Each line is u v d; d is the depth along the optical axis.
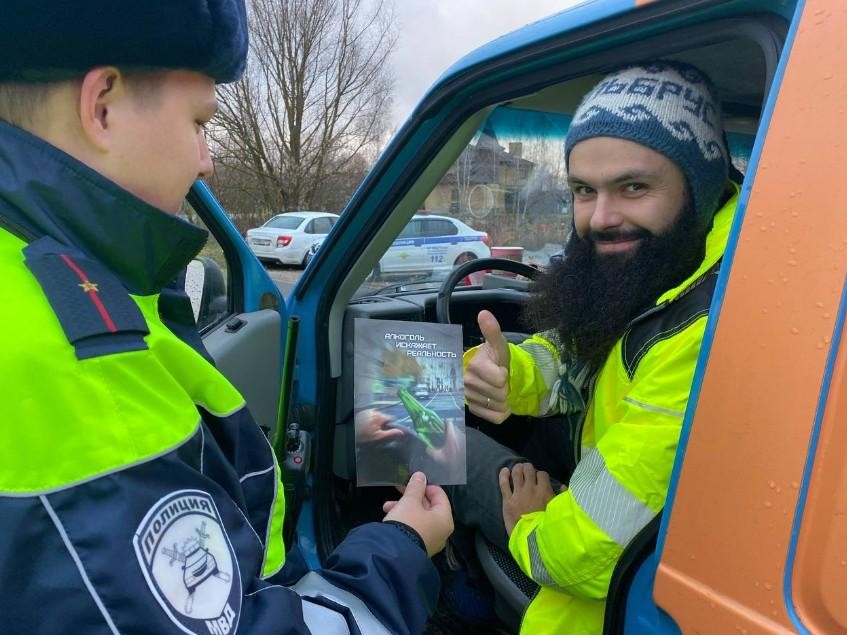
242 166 23.50
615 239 1.23
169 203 0.75
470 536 1.62
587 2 1.08
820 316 0.69
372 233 1.75
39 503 0.54
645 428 0.99
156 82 0.71
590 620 1.10
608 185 1.20
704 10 0.93
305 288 1.96
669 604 0.83
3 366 0.55
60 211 0.67
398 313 2.09
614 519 0.98
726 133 1.88
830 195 0.70
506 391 1.44
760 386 0.73
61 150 0.67
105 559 0.54
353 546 0.91
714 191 1.21
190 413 0.67
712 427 0.78
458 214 2.31
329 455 1.97
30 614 0.53
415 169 1.57
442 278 2.51
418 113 1.44
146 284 0.74
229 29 0.72
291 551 1.04
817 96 0.72
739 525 0.75
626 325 1.24
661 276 1.20
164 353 0.71
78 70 0.66
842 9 0.72
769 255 0.74
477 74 1.29
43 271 0.61
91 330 0.59
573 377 1.46
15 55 0.65
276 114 23.64
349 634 0.78
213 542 0.63
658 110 1.14
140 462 0.58
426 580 0.93
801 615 0.69
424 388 1.39
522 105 1.76
